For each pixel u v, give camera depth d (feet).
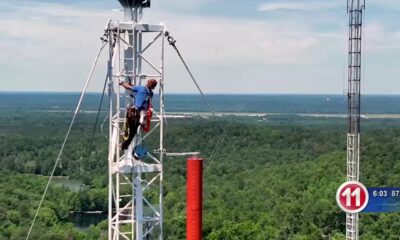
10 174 539.29
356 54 189.06
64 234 342.85
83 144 628.69
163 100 94.27
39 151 644.69
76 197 429.79
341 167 463.42
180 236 318.24
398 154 504.84
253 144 629.10
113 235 95.30
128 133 89.10
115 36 92.58
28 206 403.75
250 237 307.17
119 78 92.38
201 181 82.64
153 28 93.61
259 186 447.83
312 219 352.69
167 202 376.48
